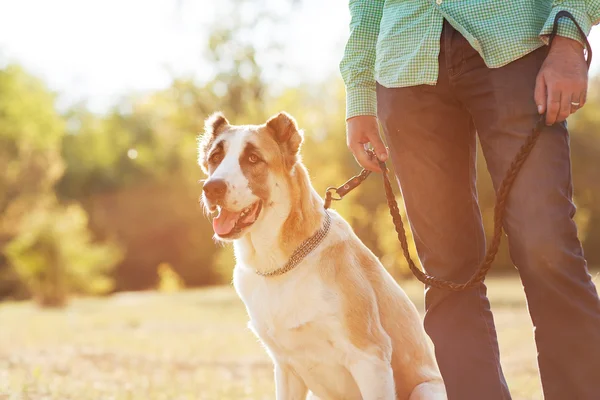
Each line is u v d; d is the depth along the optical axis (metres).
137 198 46.06
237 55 31.28
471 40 2.70
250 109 31.03
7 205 33.81
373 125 3.19
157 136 46.12
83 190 47.38
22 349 10.32
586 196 36.09
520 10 2.71
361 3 3.27
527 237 2.59
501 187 2.64
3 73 42.16
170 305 22.45
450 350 3.01
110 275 44.25
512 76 2.68
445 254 3.04
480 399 2.92
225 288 34.94
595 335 2.54
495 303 16.80
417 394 3.49
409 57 2.92
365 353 3.29
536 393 5.77
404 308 3.61
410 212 3.08
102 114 50.28
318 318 3.28
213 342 11.44
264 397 5.91
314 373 3.43
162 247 45.12
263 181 3.38
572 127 37.09
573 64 2.50
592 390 2.54
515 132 2.65
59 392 5.68
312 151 24.00
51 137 43.66
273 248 3.34
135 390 6.16
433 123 2.94
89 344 11.34
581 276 2.57
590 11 2.58
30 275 26.09
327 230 3.42
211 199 3.33
